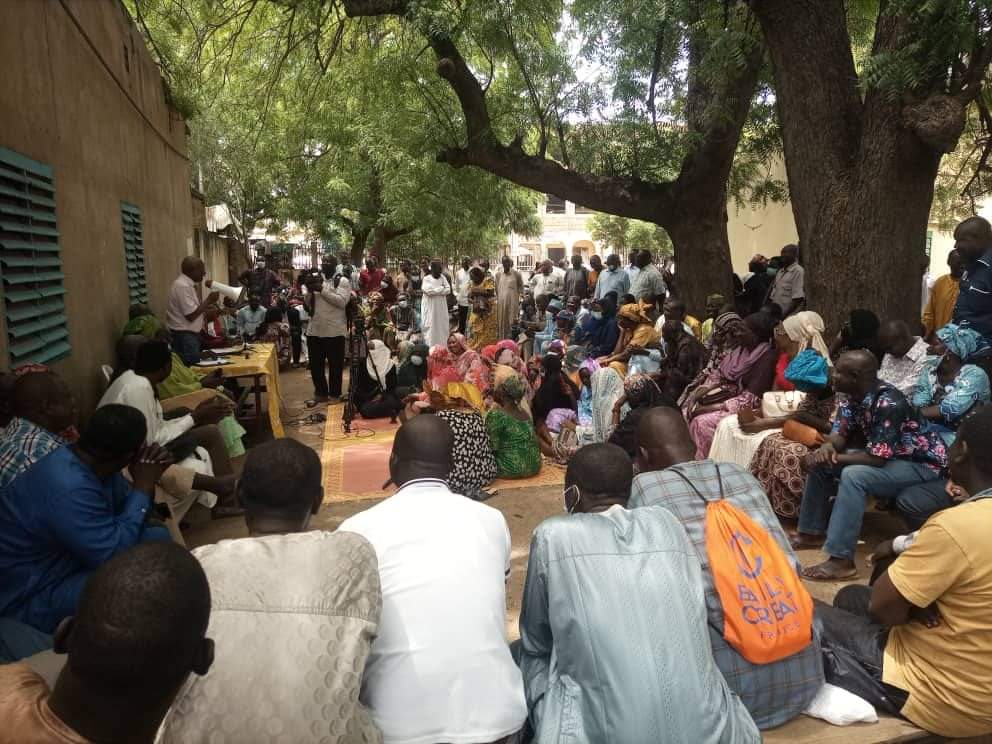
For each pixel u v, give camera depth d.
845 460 4.18
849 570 4.17
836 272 6.09
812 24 6.12
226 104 14.84
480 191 14.36
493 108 10.70
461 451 5.61
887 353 4.91
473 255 26.20
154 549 1.45
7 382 3.22
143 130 7.91
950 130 5.34
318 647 1.79
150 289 7.89
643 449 3.07
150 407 4.55
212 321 9.08
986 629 2.34
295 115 16.98
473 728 1.98
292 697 1.73
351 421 8.38
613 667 2.08
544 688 2.29
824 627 2.77
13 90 4.09
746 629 2.31
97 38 6.00
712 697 2.08
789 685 2.41
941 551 2.34
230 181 18.72
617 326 8.92
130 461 3.19
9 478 2.80
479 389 7.30
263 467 2.20
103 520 2.87
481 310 12.79
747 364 5.75
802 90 6.21
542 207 43.41
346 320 9.72
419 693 1.98
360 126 16.34
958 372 4.44
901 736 2.46
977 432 2.51
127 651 1.32
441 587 2.11
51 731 1.35
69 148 5.11
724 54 6.99
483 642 2.07
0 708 1.39
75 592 2.83
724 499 2.62
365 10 9.16
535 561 2.37
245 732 1.70
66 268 4.91
